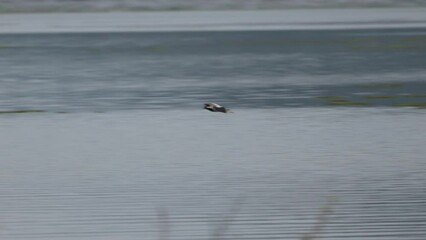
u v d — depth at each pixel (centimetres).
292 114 1568
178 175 1110
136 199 995
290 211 940
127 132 1414
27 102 1750
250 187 1045
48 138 1373
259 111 1605
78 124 1495
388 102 1702
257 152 1246
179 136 1373
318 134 1379
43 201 987
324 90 1870
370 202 973
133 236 859
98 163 1185
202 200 987
